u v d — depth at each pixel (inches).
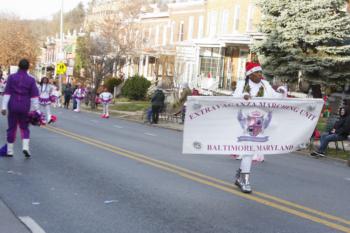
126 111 1425.9
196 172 410.3
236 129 335.0
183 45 1739.7
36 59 3435.0
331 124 689.6
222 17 1689.2
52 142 560.1
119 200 303.9
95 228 247.0
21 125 438.6
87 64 1676.9
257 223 265.6
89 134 684.7
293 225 264.7
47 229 242.7
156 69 2043.6
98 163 432.8
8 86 428.5
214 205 300.7
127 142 616.4
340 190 380.8
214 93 1378.0
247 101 331.0
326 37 1105.4
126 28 1891.0
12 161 419.2
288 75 1153.4
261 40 1217.4
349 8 1255.5
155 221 262.2
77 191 323.0
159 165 436.1
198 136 331.9
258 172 446.0
